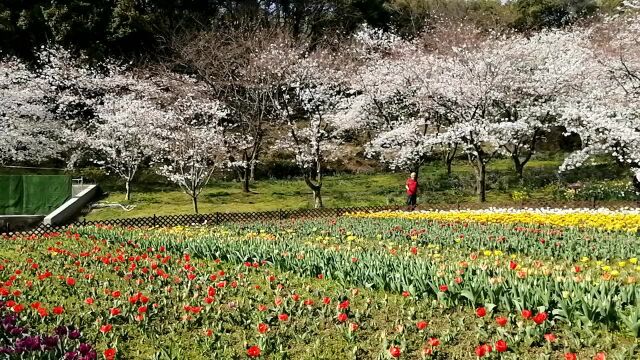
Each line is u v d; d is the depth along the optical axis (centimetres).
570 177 2884
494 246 1200
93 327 717
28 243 1370
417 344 646
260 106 3169
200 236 1363
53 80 3309
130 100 3000
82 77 3316
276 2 4503
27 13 3488
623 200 2228
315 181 3278
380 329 698
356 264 915
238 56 3366
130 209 2409
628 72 2292
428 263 898
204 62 3369
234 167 3064
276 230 1598
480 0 5297
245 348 647
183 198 2722
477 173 2597
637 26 2877
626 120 2245
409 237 1380
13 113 2930
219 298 827
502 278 762
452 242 1277
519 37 3198
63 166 3200
